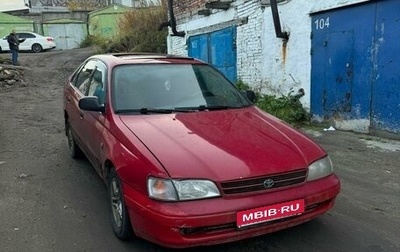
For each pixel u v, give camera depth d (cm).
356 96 707
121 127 348
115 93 398
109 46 2081
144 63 443
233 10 1070
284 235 344
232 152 302
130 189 299
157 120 362
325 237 341
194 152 299
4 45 2562
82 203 418
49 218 383
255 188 286
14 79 1479
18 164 552
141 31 2008
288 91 877
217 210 272
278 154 307
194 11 1296
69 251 323
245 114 395
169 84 423
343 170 521
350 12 696
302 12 802
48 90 1383
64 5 4009
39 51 2669
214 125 355
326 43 754
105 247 328
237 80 1080
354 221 372
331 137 695
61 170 524
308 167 307
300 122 821
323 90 776
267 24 923
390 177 492
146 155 297
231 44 1092
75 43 3381
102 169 378
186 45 1387
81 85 518
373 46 662
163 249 323
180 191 274
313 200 303
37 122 852
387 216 384
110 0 4000
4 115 930
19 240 341
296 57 840
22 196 437
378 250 321
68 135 603
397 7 614
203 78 446
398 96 633
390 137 657
